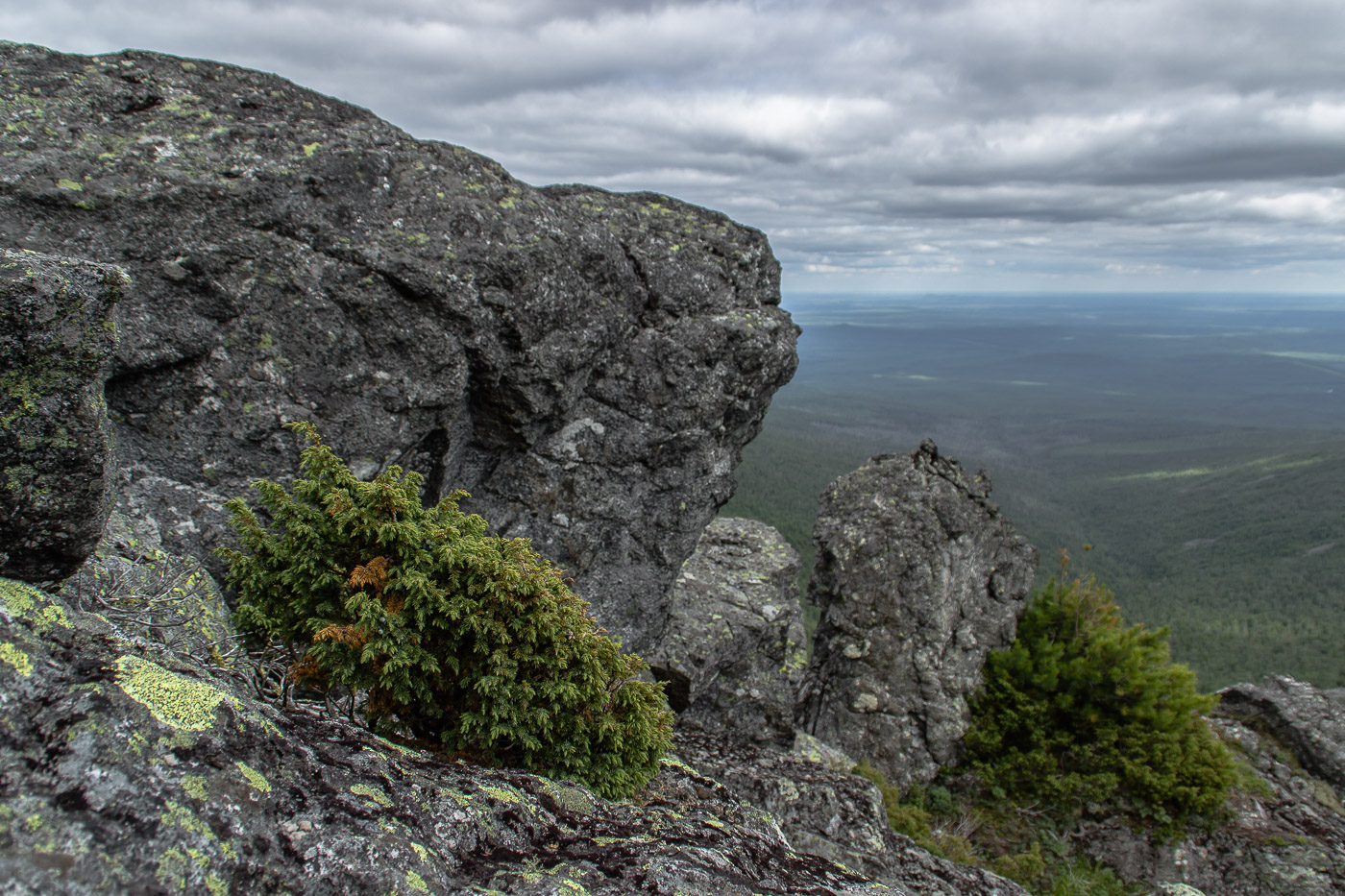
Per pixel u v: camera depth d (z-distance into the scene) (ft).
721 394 39.81
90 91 26.22
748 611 56.85
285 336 27.27
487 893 12.98
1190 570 610.65
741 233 42.39
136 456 25.68
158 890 9.49
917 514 63.87
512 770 19.86
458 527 22.02
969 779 59.72
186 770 11.37
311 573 20.18
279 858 11.24
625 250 38.27
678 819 20.95
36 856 8.82
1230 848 51.52
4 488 12.41
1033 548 68.74
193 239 25.90
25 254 12.57
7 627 11.41
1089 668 59.26
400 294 28.81
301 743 14.43
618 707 22.85
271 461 27.53
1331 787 58.29
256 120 27.99
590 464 38.17
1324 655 325.01
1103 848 53.06
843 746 61.11
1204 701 56.95
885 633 62.69
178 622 18.40
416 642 19.51
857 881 20.39
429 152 31.19
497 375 31.73
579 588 39.27
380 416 29.14
